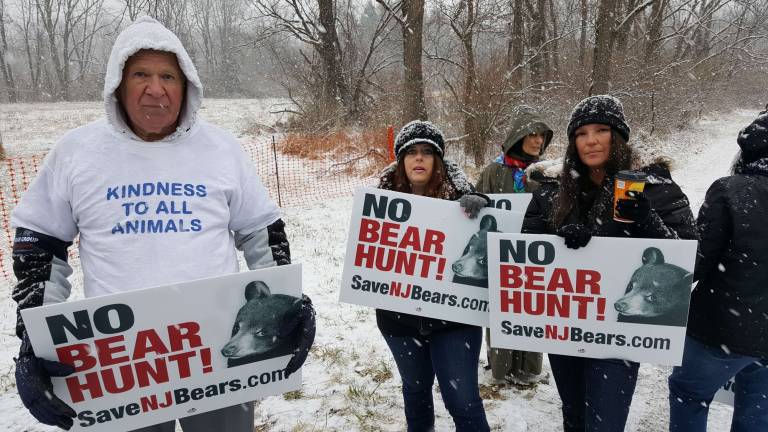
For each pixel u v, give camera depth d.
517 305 2.50
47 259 1.87
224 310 1.97
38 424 3.49
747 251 2.28
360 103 21.22
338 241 8.18
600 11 14.27
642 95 19.53
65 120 21.56
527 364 3.79
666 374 3.99
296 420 3.46
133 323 1.85
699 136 22.41
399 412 3.53
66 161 1.87
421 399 2.87
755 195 2.29
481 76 14.05
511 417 3.39
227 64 52.62
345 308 5.43
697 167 15.63
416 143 2.80
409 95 14.12
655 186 2.36
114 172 1.86
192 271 1.91
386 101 17.55
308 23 21.06
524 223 2.73
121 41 1.80
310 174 13.89
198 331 1.95
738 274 2.32
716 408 3.44
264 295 2.02
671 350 2.33
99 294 1.85
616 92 18.58
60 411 1.72
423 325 2.71
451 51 16.88
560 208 2.52
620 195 2.18
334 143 16.73
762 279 2.28
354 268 2.80
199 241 1.94
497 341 2.55
